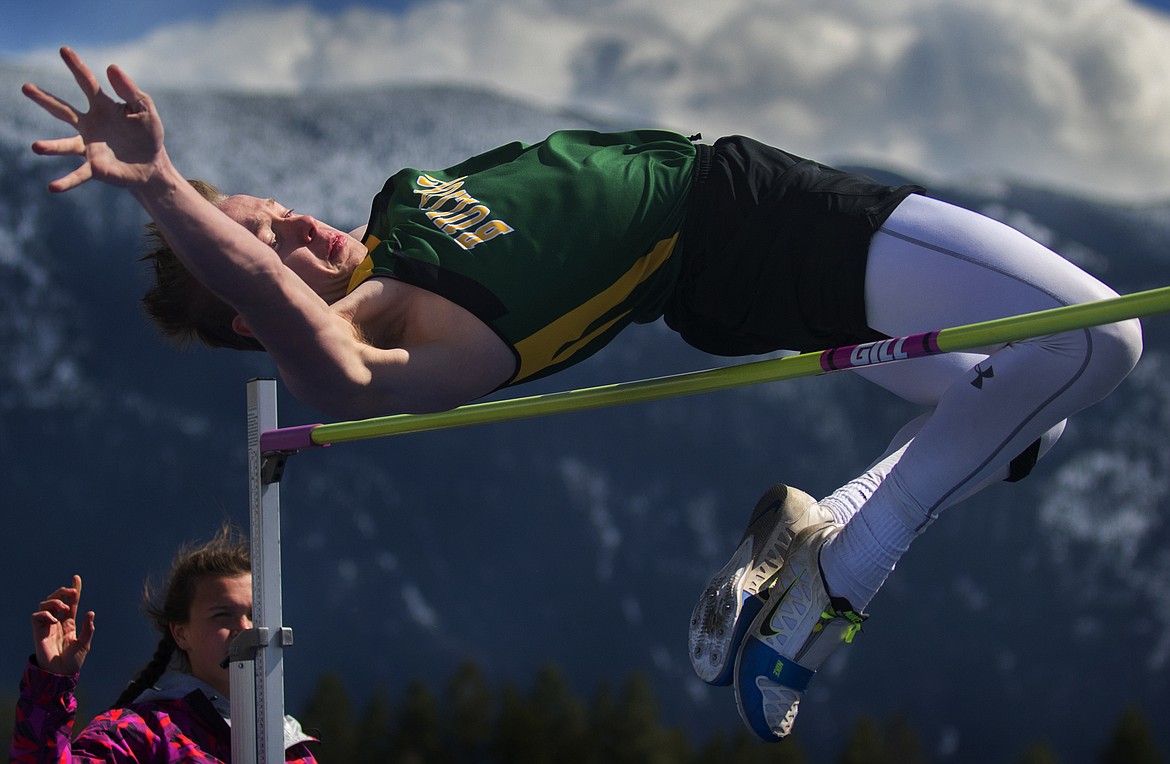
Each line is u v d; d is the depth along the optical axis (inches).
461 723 1798.7
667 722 3695.9
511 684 1831.9
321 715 1722.4
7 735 823.1
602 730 1784.0
